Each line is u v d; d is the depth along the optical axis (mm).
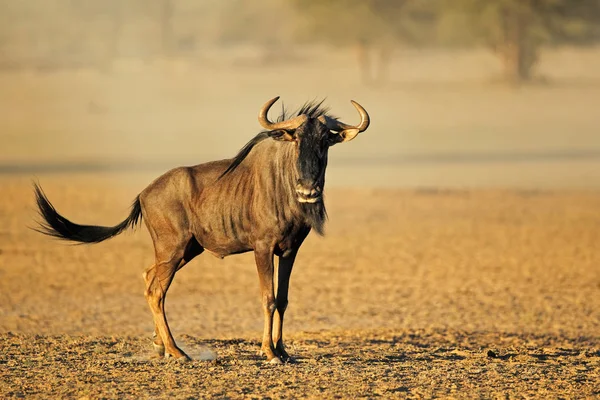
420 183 134500
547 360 43438
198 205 40500
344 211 111062
